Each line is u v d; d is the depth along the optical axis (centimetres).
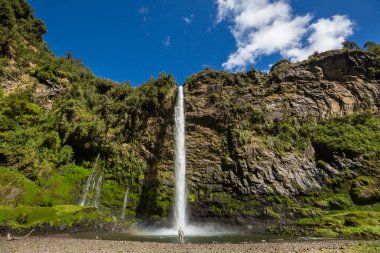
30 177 3306
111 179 3794
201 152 3847
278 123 3966
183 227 3441
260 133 3872
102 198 3641
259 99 4169
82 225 2802
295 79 4309
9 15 5053
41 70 4484
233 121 3928
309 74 4306
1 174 3103
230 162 3634
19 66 4441
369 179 3250
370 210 3044
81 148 3878
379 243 1912
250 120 3994
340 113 4022
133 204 3612
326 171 3456
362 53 4306
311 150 3716
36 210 2673
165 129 4128
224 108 4019
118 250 1666
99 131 3962
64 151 3775
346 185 3288
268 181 3425
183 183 3722
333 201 3145
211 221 3381
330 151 3588
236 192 3459
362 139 3628
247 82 4400
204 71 4553
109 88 5059
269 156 3603
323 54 4541
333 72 4288
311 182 3416
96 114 4359
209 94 4216
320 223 2769
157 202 3575
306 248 1727
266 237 2536
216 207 3441
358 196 3128
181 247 1841
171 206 3562
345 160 3462
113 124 4206
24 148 3475
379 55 4575
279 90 4250
